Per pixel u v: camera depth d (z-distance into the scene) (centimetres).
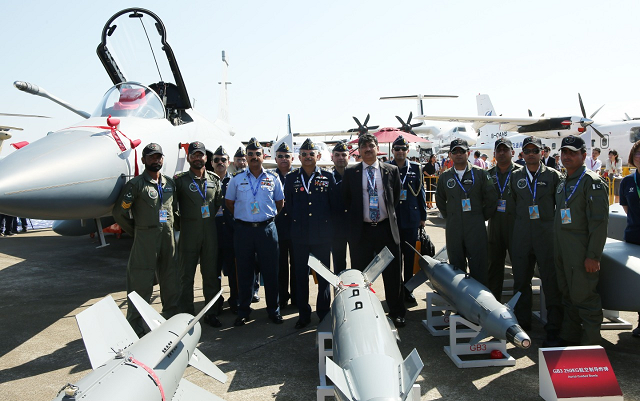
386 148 3055
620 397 322
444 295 461
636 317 531
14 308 592
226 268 564
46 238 1209
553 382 324
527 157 460
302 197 504
